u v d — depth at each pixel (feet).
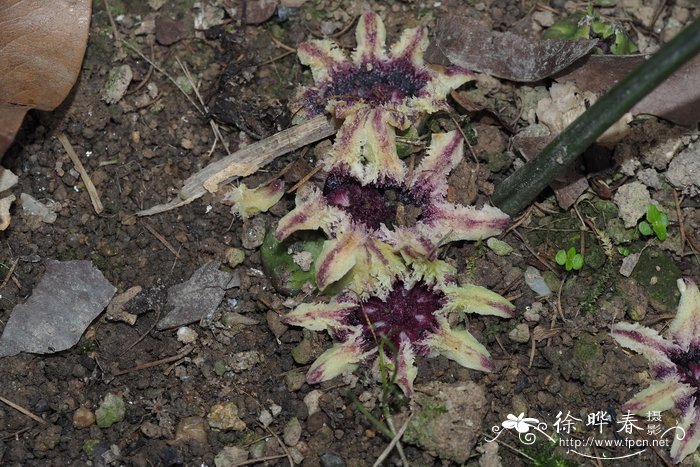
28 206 0.90
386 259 0.86
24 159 0.91
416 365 0.86
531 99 0.91
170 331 0.88
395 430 0.84
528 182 0.85
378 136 0.88
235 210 0.89
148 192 0.91
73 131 0.92
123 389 0.87
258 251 0.89
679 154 0.89
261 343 0.88
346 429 0.86
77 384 0.87
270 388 0.87
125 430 0.86
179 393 0.87
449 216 0.88
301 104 0.91
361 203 0.88
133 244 0.90
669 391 0.85
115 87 0.92
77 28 0.88
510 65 0.90
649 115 0.90
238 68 0.93
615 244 0.89
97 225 0.90
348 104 0.89
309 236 0.88
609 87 0.90
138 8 0.95
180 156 0.92
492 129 0.90
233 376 0.87
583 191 0.89
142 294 0.88
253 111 0.92
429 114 0.90
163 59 0.94
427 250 0.86
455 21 0.90
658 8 0.95
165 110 0.93
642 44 0.94
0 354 0.87
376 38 0.91
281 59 0.94
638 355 0.86
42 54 0.87
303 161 0.89
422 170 0.88
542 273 0.89
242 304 0.88
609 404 0.86
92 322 0.88
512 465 0.86
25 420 0.86
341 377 0.86
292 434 0.86
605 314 0.87
